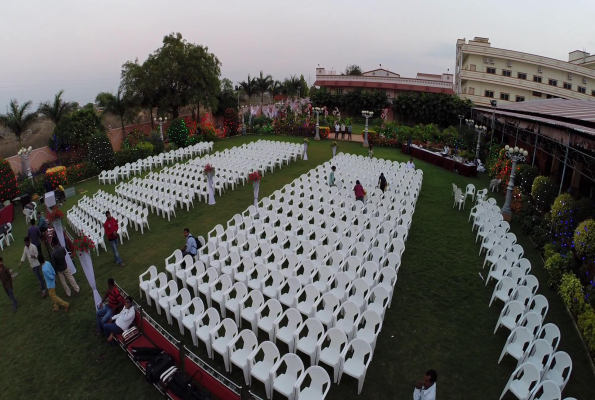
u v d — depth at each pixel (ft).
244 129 115.75
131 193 57.47
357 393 22.49
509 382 21.13
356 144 101.71
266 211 46.75
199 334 25.90
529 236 43.78
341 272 30.32
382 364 24.73
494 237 37.93
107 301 30.60
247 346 23.88
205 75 114.73
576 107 62.03
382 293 28.19
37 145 100.48
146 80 109.91
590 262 31.42
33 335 30.35
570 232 36.52
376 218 42.19
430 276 35.22
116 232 39.93
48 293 35.91
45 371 26.30
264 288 30.55
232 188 63.26
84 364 26.63
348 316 26.35
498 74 156.25
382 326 28.37
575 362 24.82
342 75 157.79
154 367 23.73
